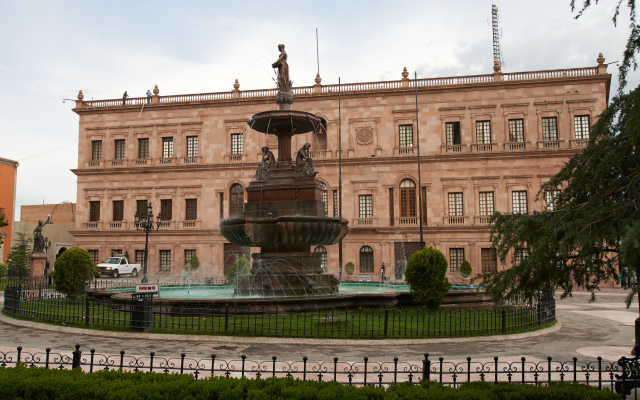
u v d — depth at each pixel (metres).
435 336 15.87
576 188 9.66
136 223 36.09
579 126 49.41
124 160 57.75
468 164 51.03
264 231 20.02
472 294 21.95
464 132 51.38
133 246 56.81
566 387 8.13
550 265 9.11
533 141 49.94
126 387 7.85
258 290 20.16
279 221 19.70
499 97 51.00
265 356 13.16
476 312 20.00
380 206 52.03
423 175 51.75
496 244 9.66
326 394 7.54
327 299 18.88
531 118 50.19
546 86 50.12
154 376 8.43
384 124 52.75
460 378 11.51
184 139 56.81
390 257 51.34
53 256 66.94
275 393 7.78
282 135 22.19
